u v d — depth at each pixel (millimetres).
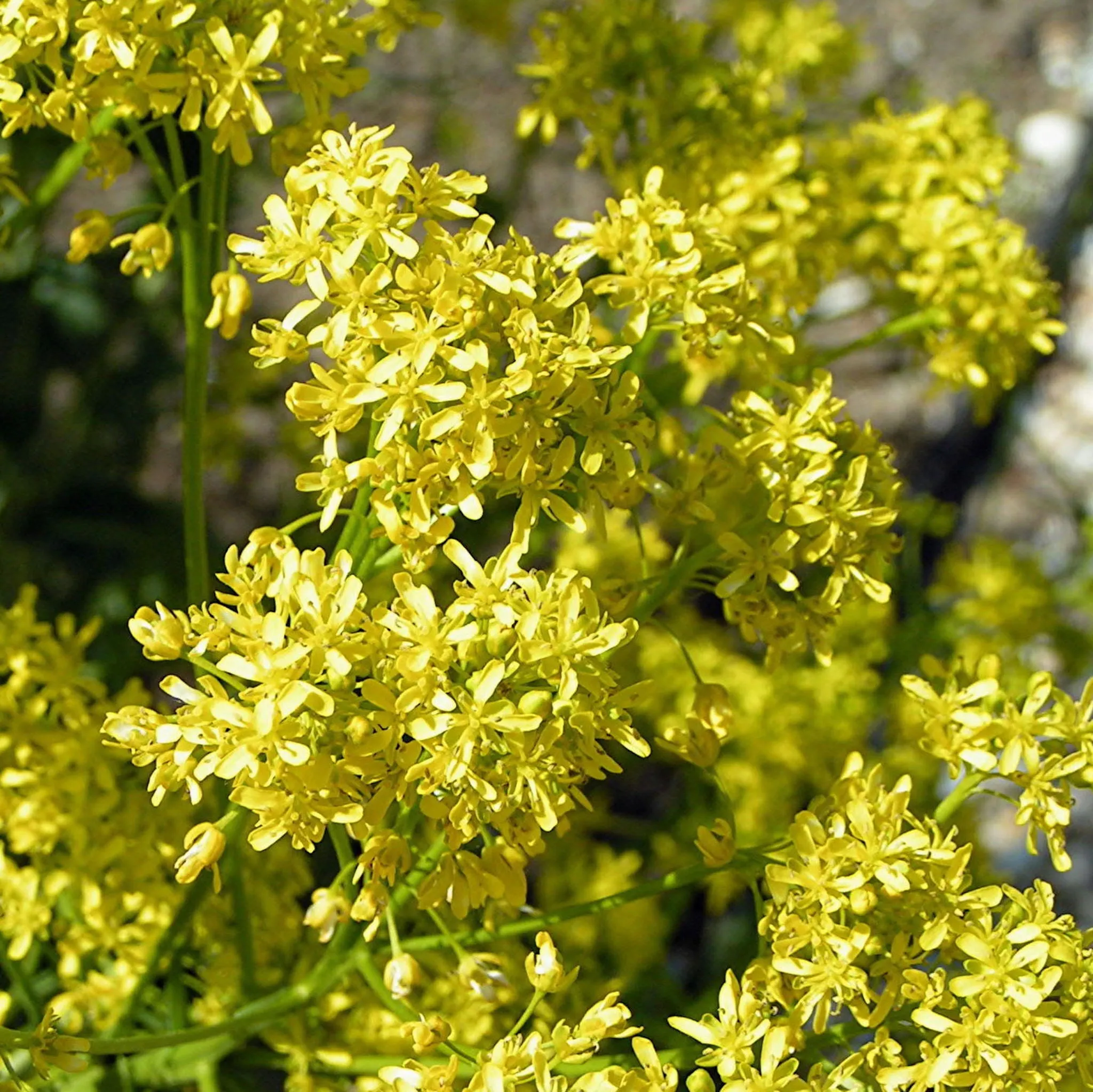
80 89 119
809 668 210
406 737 109
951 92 408
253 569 108
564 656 103
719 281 120
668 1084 105
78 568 222
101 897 142
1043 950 109
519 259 108
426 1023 109
